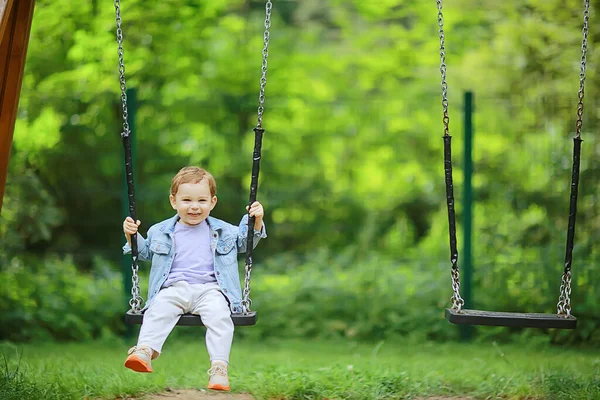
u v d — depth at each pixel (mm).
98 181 12992
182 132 14703
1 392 6918
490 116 12945
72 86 14523
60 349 10719
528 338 11414
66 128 13328
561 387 7496
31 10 7582
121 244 13531
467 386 7758
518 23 14727
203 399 7203
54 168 12719
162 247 6695
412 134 17641
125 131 6711
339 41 20062
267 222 17109
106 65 14609
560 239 11328
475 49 16984
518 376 7965
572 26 13969
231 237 6805
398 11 18375
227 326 6355
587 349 10945
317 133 18234
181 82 15648
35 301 11562
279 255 14438
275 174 17406
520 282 11359
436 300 11961
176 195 6699
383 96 18984
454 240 6891
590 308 11039
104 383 7441
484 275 11492
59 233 13461
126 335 11602
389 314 11883
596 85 12883
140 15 14734
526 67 14141
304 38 19750
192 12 14977
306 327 12094
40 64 14828
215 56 17078
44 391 7105
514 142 11742
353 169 17969
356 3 18516
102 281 12250
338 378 7711
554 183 11500
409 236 17094
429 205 18000
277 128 17641
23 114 12664
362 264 13344
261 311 12312
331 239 17266
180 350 10859
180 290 6523
